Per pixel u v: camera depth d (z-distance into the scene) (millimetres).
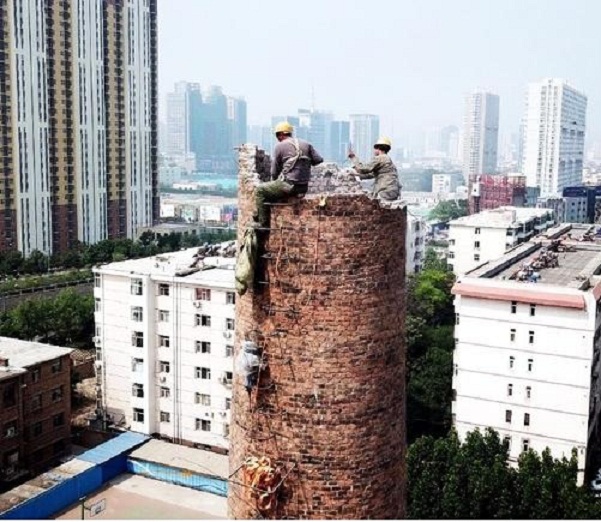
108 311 59438
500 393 50656
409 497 41906
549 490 40031
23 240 111938
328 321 12508
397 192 13586
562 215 167750
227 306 54938
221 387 56250
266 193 12367
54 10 112938
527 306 48875
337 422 12648
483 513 40562
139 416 59344
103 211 128375
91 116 122938
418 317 76250
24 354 57188
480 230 97750
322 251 12406
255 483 12734
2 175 107625
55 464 56969
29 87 109688
